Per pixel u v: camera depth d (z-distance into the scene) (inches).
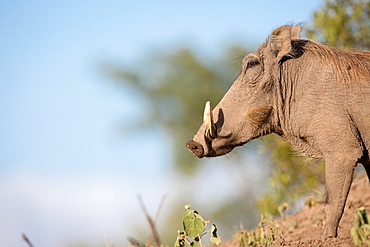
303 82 522.0
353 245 460.4
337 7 974.4
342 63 516.1
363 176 781.9
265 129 543.2
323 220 650.8
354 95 505.4
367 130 504.7
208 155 540.7
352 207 668.7
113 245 504.4
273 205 946.1
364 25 967.6
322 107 510.3
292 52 528.4
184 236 494.6
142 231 772.6
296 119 522.0
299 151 549.3
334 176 499.2
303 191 948.0
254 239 533.6
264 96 535.5
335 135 503.2
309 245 484.1
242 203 1423.5
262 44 551.8
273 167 1023.6
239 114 539.5
